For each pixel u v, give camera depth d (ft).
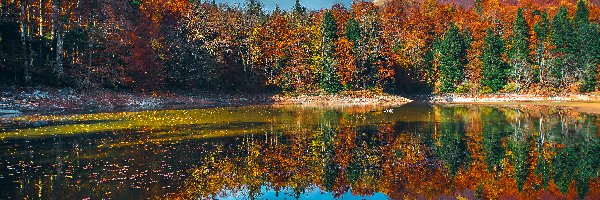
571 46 303.07
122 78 193.67
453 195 52.29
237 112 153.89
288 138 88.79
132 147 73.46
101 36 193.67
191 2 284.61
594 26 304.30
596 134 99.25
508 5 472.44
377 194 51.42
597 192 55.42
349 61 268.41
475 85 303.68
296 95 258.57
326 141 85.81
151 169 57.72
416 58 303.07
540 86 297.74
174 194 46.91
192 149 73.26
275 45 275.18
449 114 154.81
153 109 160.04
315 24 294.66
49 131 89.71
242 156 68.95
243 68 270.87
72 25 187.11
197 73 237.04
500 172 64.03
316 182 55.83
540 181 59.77
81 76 177.88
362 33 291.99
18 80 152.56
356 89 272.92
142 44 209.87
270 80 268.82
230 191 49.90
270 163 65.00
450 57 300.40
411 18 352.69
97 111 141.79
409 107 198.70
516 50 314.96
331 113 155.22
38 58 165.89
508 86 301.84
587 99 256.32
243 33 273.75
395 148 79.61
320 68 267.18
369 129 105.70
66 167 57.52
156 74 214.07
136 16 230.48
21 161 60.49
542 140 90.53
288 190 51.78
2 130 89.56
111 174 54.39
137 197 45.09
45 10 178.19
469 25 357.41
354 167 64.44
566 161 71.26
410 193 52.60
